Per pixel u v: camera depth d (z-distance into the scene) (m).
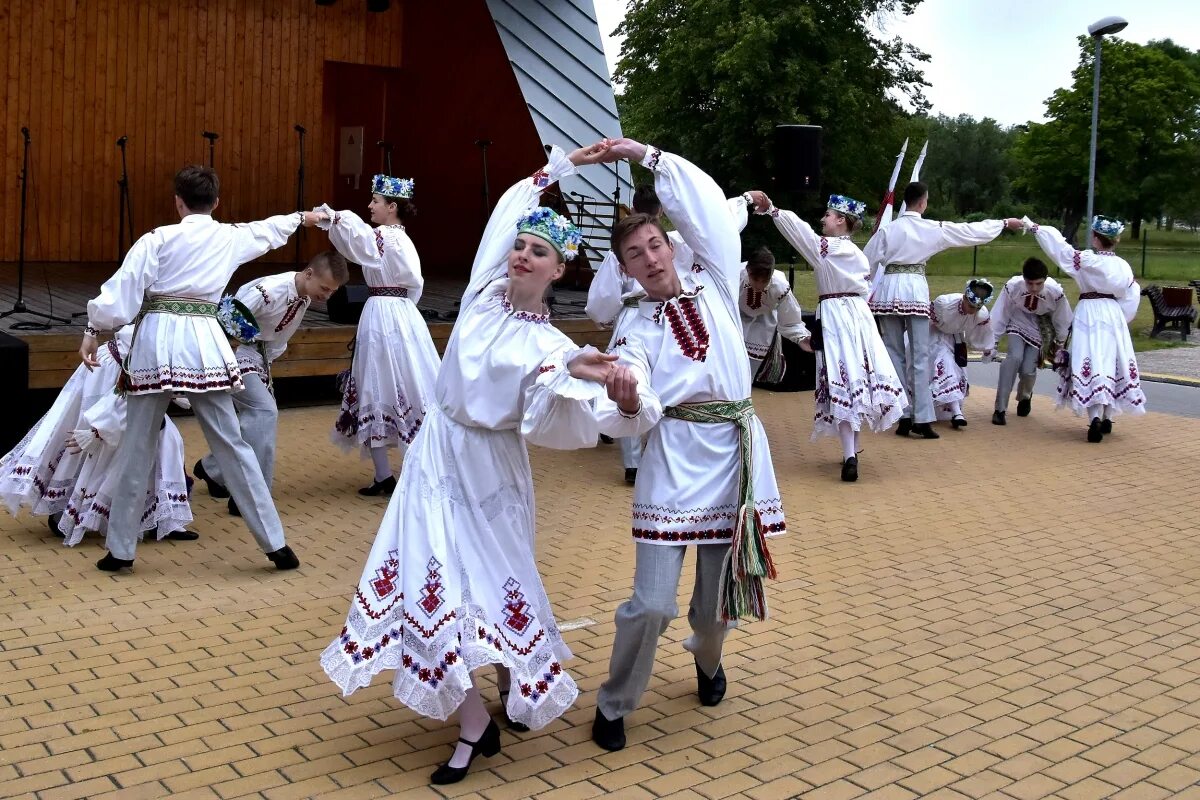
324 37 14.52
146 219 13.66
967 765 3.64
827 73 25.12
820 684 4.28
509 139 13.62
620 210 11.62
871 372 7.76
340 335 9.23
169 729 3.72
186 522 5.77
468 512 3.48
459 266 14.56
